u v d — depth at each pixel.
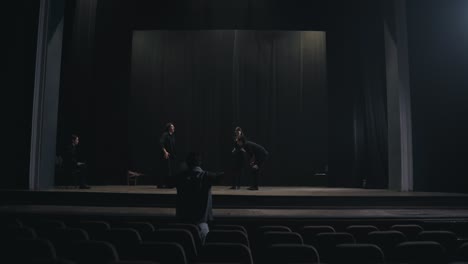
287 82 10.38
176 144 10.24
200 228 3.58
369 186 8.57
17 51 6.56
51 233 2.52
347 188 8.92
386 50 7.93
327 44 10.02
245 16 9.96
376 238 2.73
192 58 10.42
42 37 6.74
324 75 10.25
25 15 6.62
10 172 6.38
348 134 9.49
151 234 2.52
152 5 9.97
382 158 8.20
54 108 7.25
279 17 9.91
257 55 10.38
